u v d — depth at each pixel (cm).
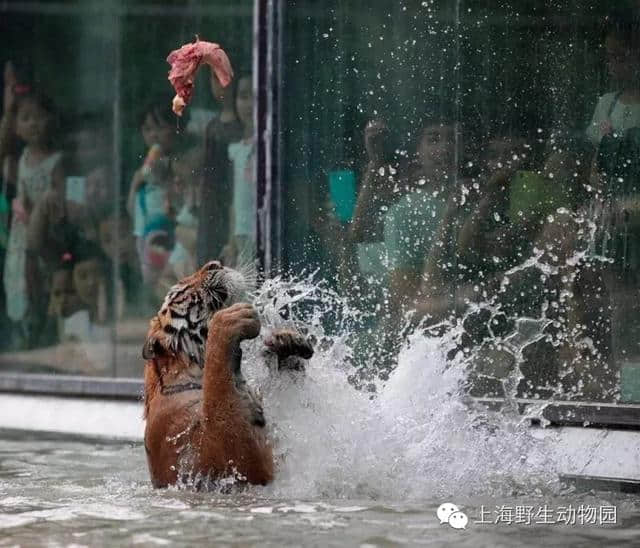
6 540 753
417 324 1194
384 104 1224
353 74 1239
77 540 750
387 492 931
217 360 904
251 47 1339
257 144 1282
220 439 908
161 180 1400
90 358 1444
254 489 920
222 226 1362
